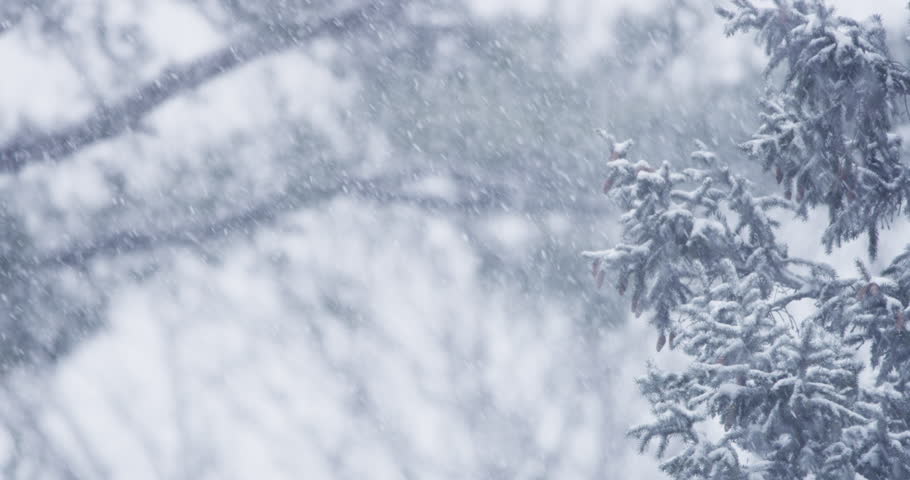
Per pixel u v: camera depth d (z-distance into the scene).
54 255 23.48
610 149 11.81
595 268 11.53
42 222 23.41
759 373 10.35
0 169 23.41
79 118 24.30
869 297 10.65
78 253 23.78
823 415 10.34
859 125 11.04
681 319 11.34
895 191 11.27
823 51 10.88
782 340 10.43
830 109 11.09
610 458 33.25
